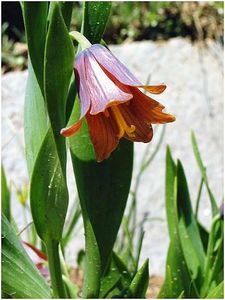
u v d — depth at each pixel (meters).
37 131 0.36
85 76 0.32
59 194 0.35
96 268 0.39
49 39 0.32
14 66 0.79
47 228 0.36
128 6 0.81
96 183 0.38
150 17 0.80
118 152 0.38
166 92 0.76
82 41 0.33
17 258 0.38
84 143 0.38
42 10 0.33
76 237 0.70
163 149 0.74
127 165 0.38
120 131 0.31
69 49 0.32
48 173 0.35
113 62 0.32
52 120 0.33
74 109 0.36
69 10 0.35
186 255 0.47
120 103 0.31
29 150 0.36
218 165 0.74
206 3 0.79
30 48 0.34
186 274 0.44
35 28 0.33
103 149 0.31
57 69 0.32
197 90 0.76
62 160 0.34
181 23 0.79
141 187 0.73
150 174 0.73
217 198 0.73
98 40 0.36
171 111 0.75
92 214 0.38
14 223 0.43
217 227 0.47
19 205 0.71
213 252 0.47
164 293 0.42
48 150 0.34
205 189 0.73
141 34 0.80
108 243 0.39
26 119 0.36
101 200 0.38
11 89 0.76
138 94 0.32
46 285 0.39
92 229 0.38
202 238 0.52
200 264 0.47
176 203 0.44
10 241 0.38
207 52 0.77
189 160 0.74
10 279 0.38
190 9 0.79
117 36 0.80
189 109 0.75
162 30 0.79
